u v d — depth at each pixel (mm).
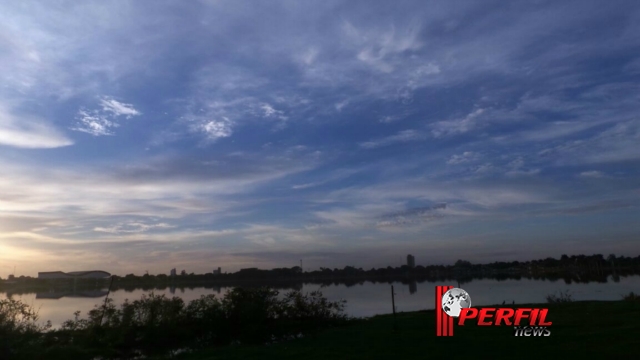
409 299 36531
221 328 18969
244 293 20453
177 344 17375
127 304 18703
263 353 13266
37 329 16328
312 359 11930
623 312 17484
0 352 14312
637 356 10422
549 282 60719
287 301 21266
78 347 15836
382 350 12539
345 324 20297
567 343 12195
